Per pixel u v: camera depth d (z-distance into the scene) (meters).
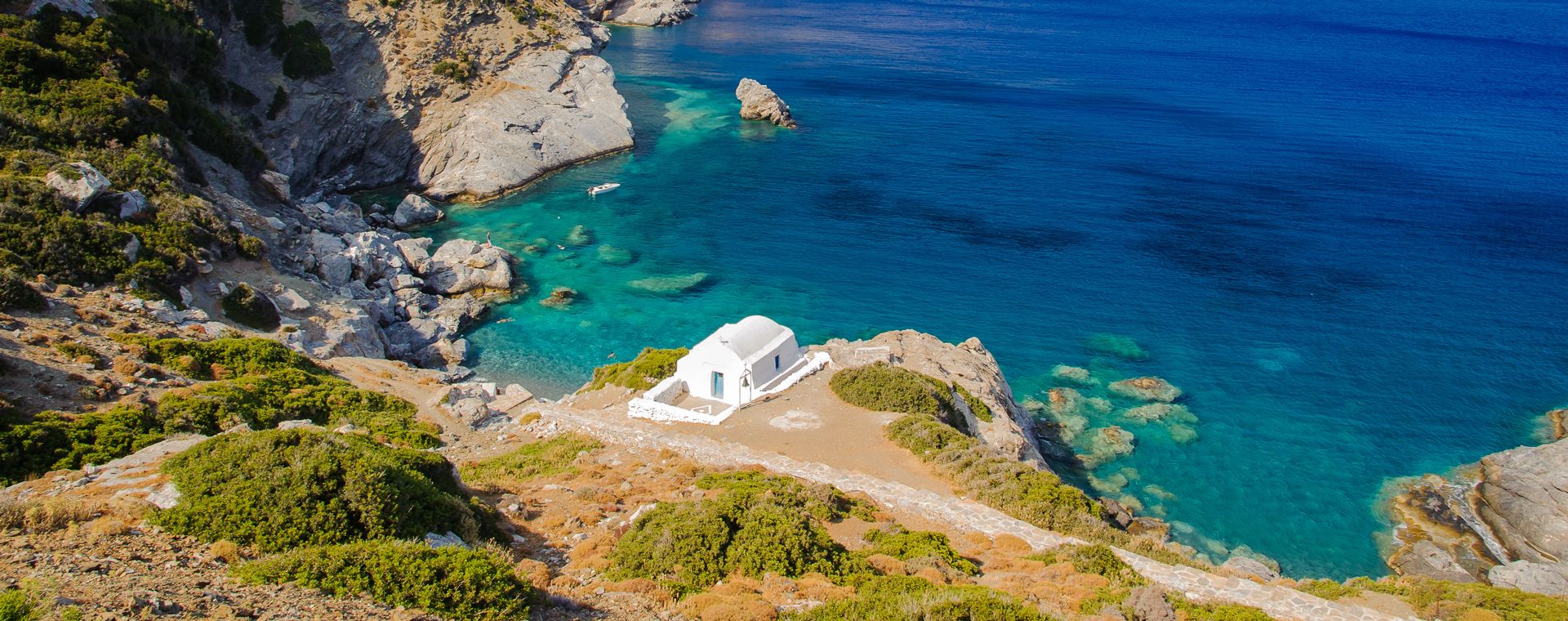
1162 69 179.88
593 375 64.19
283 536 22.86
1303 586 28.23
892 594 23.77
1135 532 49.97
